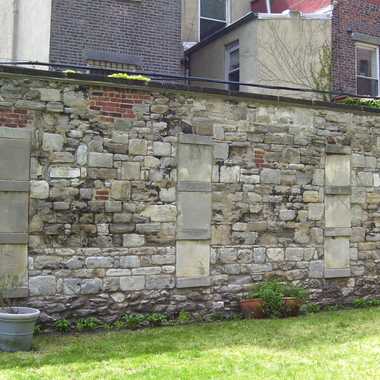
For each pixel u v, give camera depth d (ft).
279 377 18.31
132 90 26.18
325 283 30.81
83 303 24.90
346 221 31.48
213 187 27.86
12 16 45.68
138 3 41.88
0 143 23.67
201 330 25.20
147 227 26.25
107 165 25.52
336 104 31.17
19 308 22.22
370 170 32.37
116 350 21.53
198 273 27.35
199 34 49.62
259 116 29.14
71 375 18.30
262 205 29.01
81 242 24.97
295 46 42.55
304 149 30.30
